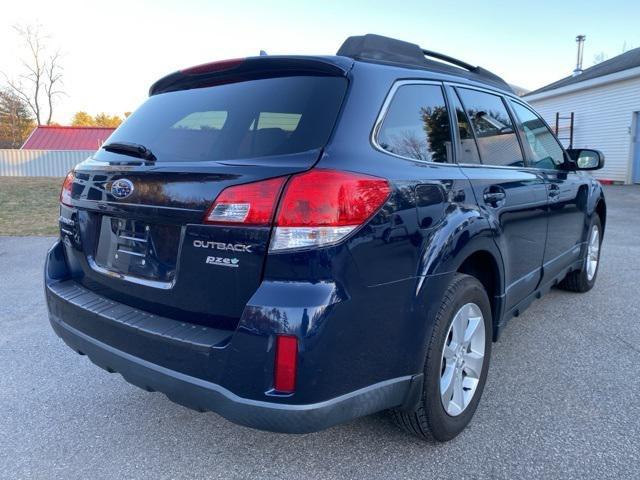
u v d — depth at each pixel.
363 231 2.01
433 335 2.38
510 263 3.16
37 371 3.58
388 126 2.37
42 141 35.34
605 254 7.14
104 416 2.99
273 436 2.76
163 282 2.29
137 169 2.37
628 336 4.08
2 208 12.94
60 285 2.86
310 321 1.88
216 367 2.01
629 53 21.94
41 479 2.43
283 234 1.92
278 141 2.14
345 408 2.04
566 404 3.01
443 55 3.17
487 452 2.56
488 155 3.16
